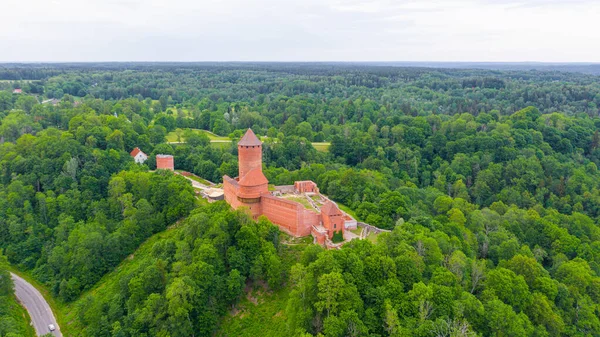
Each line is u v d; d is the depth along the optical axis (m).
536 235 130.62
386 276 80.25
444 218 127.38
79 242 113.88
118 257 115.62
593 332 86.94
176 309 80.00
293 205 105.06
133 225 119.50
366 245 87.62
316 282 76.88
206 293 85.75
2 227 125.75
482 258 115.81
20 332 95.06
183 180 138.62
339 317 70.69
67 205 129.50
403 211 116.75
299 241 103.25
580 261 112.38
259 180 114.56
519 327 75.81
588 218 144.25
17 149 151.00
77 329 96.31
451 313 74.69
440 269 84.31
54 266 116.25
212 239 94.38
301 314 73.94
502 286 85.19
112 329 86.56
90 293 107.00
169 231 121.25
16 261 122.19
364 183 140.62
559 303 92.38
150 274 90.44
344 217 112.44
